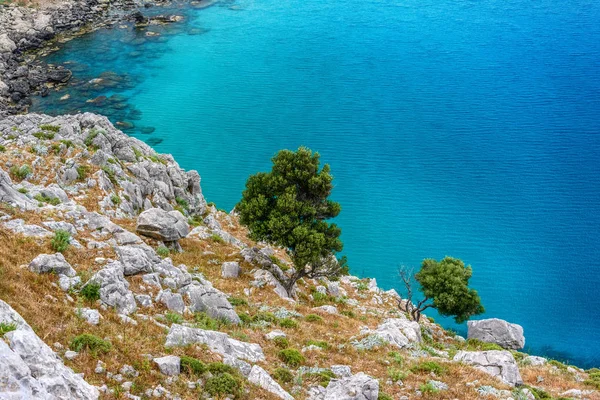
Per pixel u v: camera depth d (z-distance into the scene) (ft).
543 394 133.18
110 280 107.86
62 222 129.29
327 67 512.63
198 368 92.38
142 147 240.73
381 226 334.44
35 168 176.35
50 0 590.96
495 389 120.57
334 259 211.00
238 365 101.04
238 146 403.34
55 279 103.19
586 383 153.79
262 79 490.08
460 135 419.54
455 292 191.83
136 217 183.42
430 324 208.95
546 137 415.23
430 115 442.91
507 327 204.03
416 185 369.50
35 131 202.80
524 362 171.94
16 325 76.54
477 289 292.61
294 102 457.68
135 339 95.81
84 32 559.38
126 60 509.35
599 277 298.15
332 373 114.01
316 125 429.79
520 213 344.90
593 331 264.72
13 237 112.78
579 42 549.13
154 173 218.38
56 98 433.89
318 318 154.30
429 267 202.69
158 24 589.73
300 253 168.55
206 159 388.37
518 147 405.18
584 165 385.29
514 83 483.92
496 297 287.48
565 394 139.13
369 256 310.86
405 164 388.37
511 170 383.04
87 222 139.54
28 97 429.79
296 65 515.50
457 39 561.84
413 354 140.36
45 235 119.75
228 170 379.35
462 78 493.36
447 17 615.98
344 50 543.80
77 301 100.22
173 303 119.44
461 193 361.30
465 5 650.02
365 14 627.87
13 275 98.02
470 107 452.35
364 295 215.10
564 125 427.33
